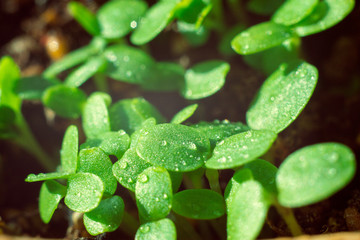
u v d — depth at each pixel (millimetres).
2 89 213
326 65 225
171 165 172
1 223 201
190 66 238
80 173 175
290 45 205
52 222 203
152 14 219
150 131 176
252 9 222
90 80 240
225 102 222
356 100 213
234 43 195
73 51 247
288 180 160
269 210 186
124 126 193
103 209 175
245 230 162
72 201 173
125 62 215
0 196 221
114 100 235
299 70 187
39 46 249
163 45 244
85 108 196
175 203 173
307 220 188
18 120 220
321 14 197
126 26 222
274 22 200
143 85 222
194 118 222
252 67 227
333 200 191
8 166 229
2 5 260
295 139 208
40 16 251
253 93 221
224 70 203
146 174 172
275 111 185
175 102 228
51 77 221
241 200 165
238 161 168
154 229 168
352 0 195
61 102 210
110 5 229
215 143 179
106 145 183
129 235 190
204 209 173
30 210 213
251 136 172
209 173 181
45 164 229
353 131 209
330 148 159
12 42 255
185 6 208
